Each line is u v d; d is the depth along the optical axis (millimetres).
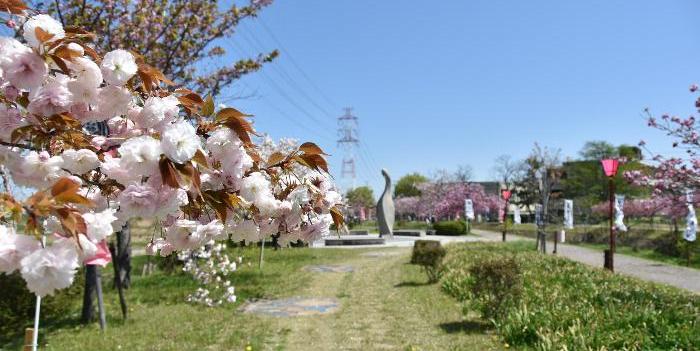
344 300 10969
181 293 11438
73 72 1497
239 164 1704
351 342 7355
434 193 64375
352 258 20312
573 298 9523
